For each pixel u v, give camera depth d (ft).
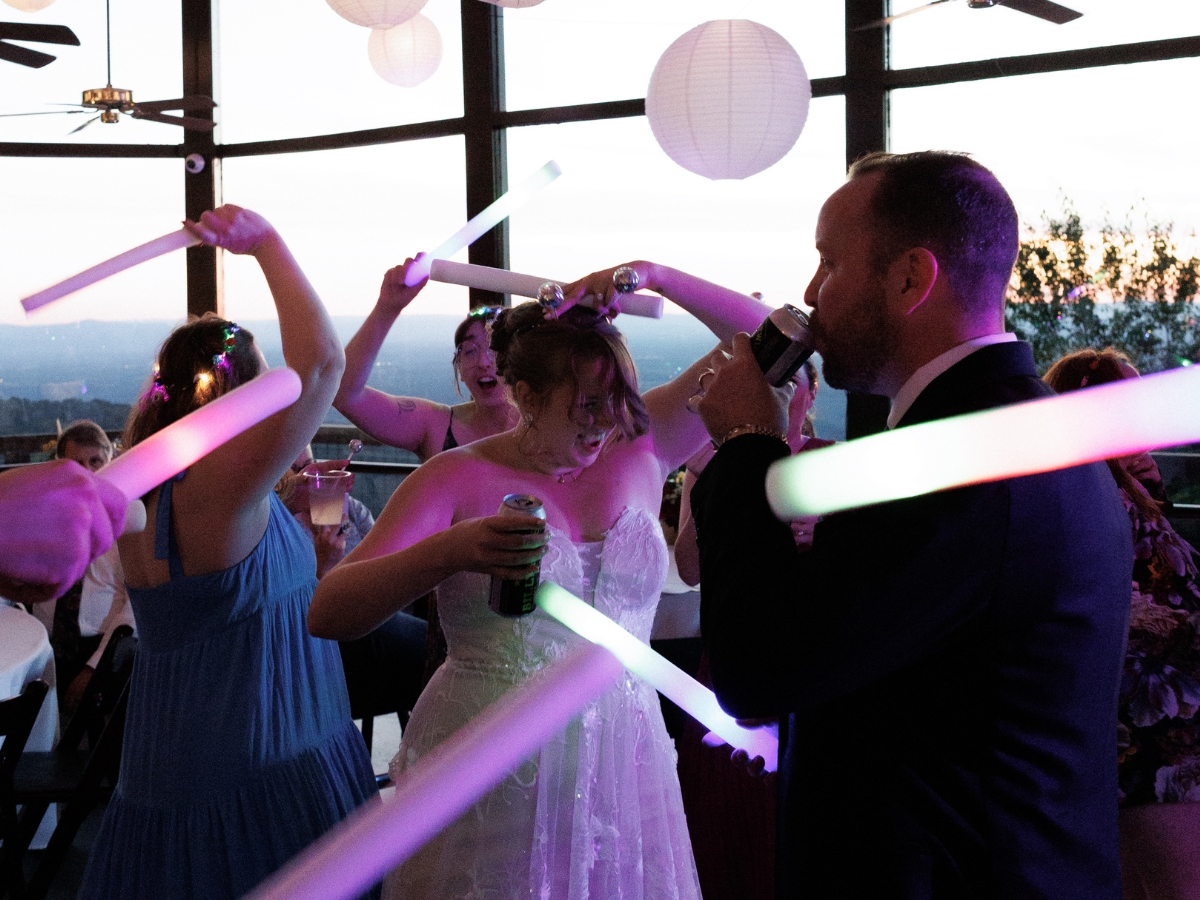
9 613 12.30
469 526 5.07
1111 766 4.08
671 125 10.02
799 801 4.16
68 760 10.36
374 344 9.70
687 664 10.30
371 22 11.50
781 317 4.34
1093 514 3.93
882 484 3.77
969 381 4.01
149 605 6.47
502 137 19.69
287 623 6.71
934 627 3.73
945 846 3.85
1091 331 15.19
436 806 5.51
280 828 6.53
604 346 5.85
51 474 2.27
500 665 5.72
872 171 4.27
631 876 5.74
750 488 4.11
